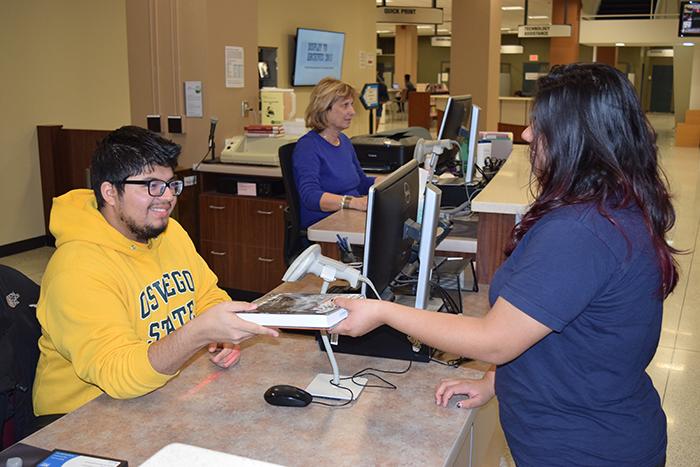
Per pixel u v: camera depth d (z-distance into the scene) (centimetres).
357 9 995
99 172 166
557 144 120
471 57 853
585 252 115
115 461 126
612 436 123
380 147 452
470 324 124
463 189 323
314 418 151
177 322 185
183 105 498
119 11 680
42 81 606
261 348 190
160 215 169
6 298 177
